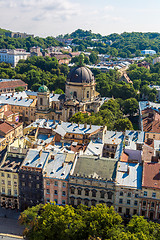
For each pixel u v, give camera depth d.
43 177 135.62
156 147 161.38
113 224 108.62
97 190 130.38
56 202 138.25
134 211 128.62
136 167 137.62
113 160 141.88
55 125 194.00
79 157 144.50
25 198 142.62
